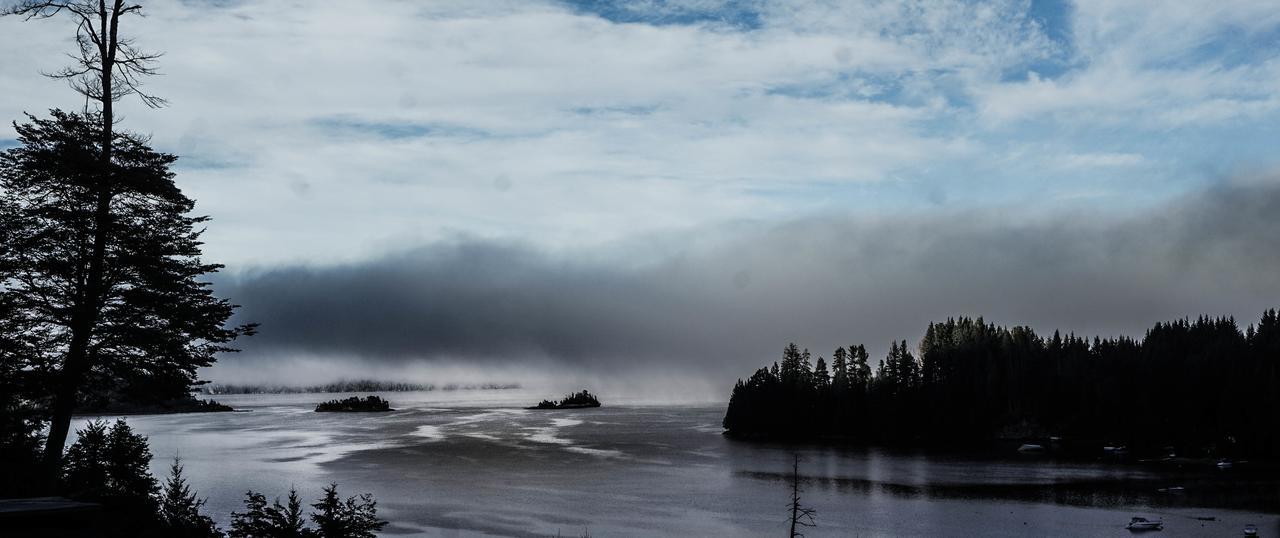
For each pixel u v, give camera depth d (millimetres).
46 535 18344
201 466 147500
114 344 40938
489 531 88375
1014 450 189000
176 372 42562
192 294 43062
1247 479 131000
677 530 89875
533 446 199000
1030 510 102625
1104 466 152125
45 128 38906
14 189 39156
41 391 39562
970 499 111625
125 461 51906
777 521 95125
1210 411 183125
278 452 179125
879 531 89875
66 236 39281
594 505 105375
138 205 41594
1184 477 134375
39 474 39844
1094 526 92000
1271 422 161500
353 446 197000
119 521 39781
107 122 40344
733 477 135625
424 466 150750
